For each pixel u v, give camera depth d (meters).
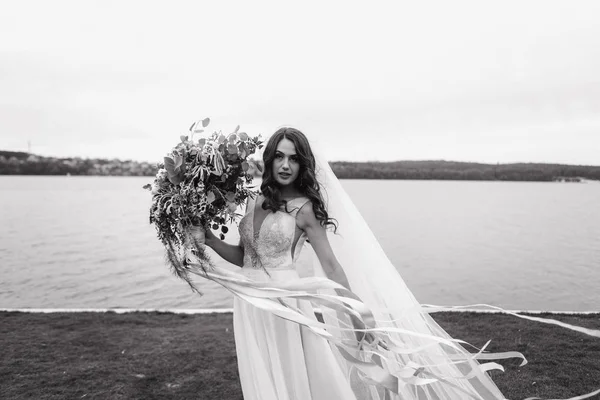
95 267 16.16
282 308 2.52
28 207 47.53
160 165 2.75
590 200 66.50
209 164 2.64
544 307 11.20
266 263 2.79
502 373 4.44
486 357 2.73
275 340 2.70
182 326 6.52
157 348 5.47
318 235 2.78
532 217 38.47
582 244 22.69
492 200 64.94
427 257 18.95
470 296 12.37
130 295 12.26
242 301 2.85
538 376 4.34
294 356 2.67
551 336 5.54
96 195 74.88
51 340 5.79
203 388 4.32
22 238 24.22
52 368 4.81
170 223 2.71
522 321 6.27
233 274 2.70
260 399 2.64
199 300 11.70
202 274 2.70
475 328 5.98
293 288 2.59
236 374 4.64
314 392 2.64
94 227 29.38
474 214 41.09
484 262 17.69
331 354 2.70
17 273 15.16
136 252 19.50
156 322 6.74
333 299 2.57
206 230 2.82
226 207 2.73
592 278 14.60
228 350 5.37
